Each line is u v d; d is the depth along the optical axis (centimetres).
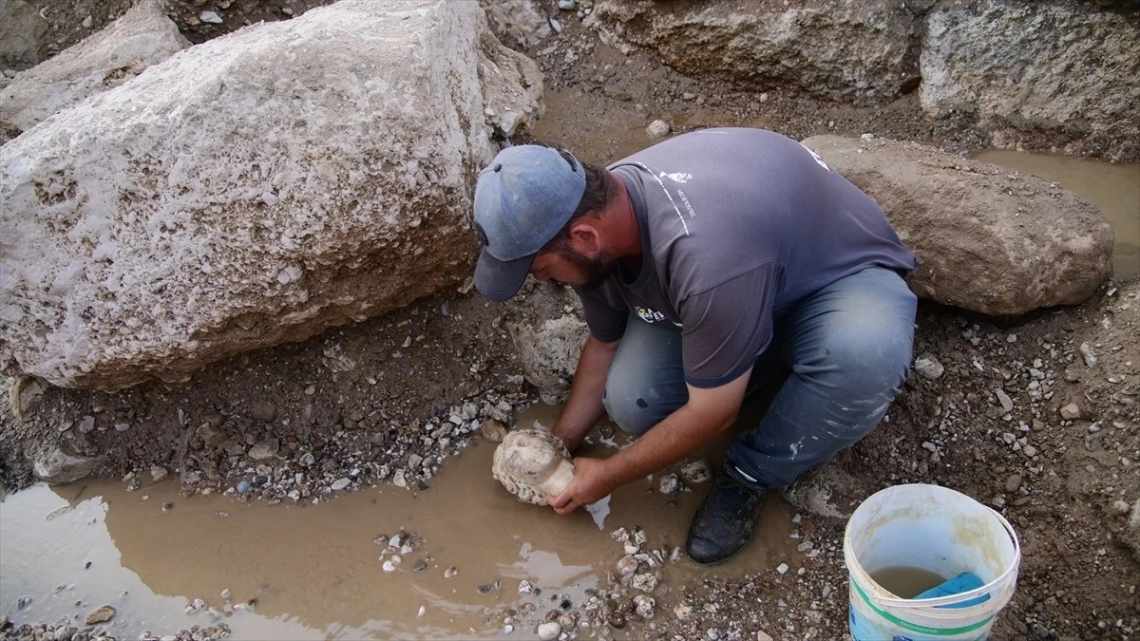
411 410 261
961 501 192
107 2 318
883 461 238
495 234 175
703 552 228
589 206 176
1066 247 235
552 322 258
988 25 287
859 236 205
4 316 232
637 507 242
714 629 217
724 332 179
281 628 225
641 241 185
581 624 220
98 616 229
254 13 305
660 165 187
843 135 304
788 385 211
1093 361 233
